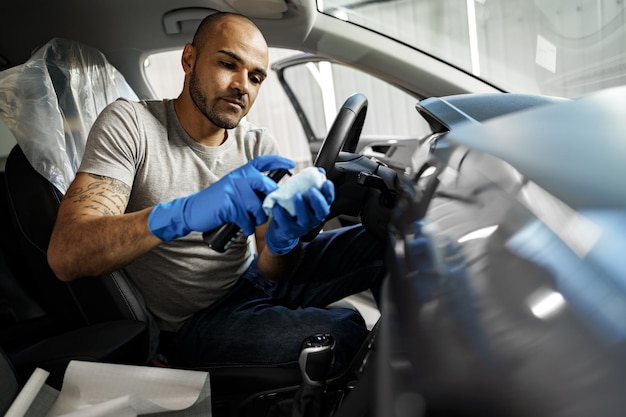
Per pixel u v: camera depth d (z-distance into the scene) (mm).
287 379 1041
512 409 275
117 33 1437
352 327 1078
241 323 1124
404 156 1894
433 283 409
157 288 1172
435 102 903
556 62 2338
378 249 1317
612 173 374
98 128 1105
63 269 956
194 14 1396
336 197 1106
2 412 800
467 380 305
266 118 4820
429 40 2996
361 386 496
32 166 1104
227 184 766
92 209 993
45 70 1217
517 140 491
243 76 1146
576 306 298
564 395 261
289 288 1306
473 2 2879
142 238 877
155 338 1162
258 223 776
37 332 1204
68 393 844
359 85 3428
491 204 433
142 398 783
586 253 323
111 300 1091
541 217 376
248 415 1043
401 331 399
